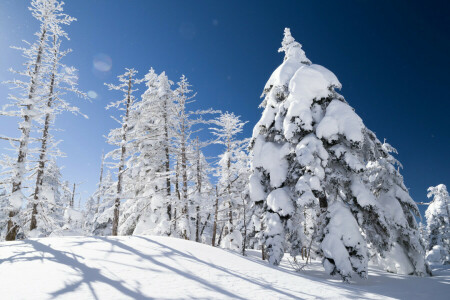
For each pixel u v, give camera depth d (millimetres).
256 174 15062
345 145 13094
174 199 19078
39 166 16266
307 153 11945
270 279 9180
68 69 17203
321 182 11836
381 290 9891
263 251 19000
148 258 9453
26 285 6238
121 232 21797
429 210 33250
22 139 15133
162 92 21734
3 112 14414
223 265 10141
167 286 7125
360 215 12414
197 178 20797
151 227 20359
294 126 12594
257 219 15898
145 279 7469
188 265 9359
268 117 14852
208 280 8070
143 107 21500
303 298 7379
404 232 15273
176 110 20500
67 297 5770
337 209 12062
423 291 9914
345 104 12961
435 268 22375
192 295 6660
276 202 13055
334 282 10344
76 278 6941
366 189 12516
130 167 19281
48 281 6566
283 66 15227
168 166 21828
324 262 11359
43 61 16562
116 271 7820
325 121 12414
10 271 7062
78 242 10570
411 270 14922
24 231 15875
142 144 21359
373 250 16703
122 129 19766
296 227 13445
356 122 12195
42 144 16406
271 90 15539
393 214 15656
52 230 16828
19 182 14766
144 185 21625
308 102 13023
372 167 17281
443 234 31312
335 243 11125
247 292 7387
